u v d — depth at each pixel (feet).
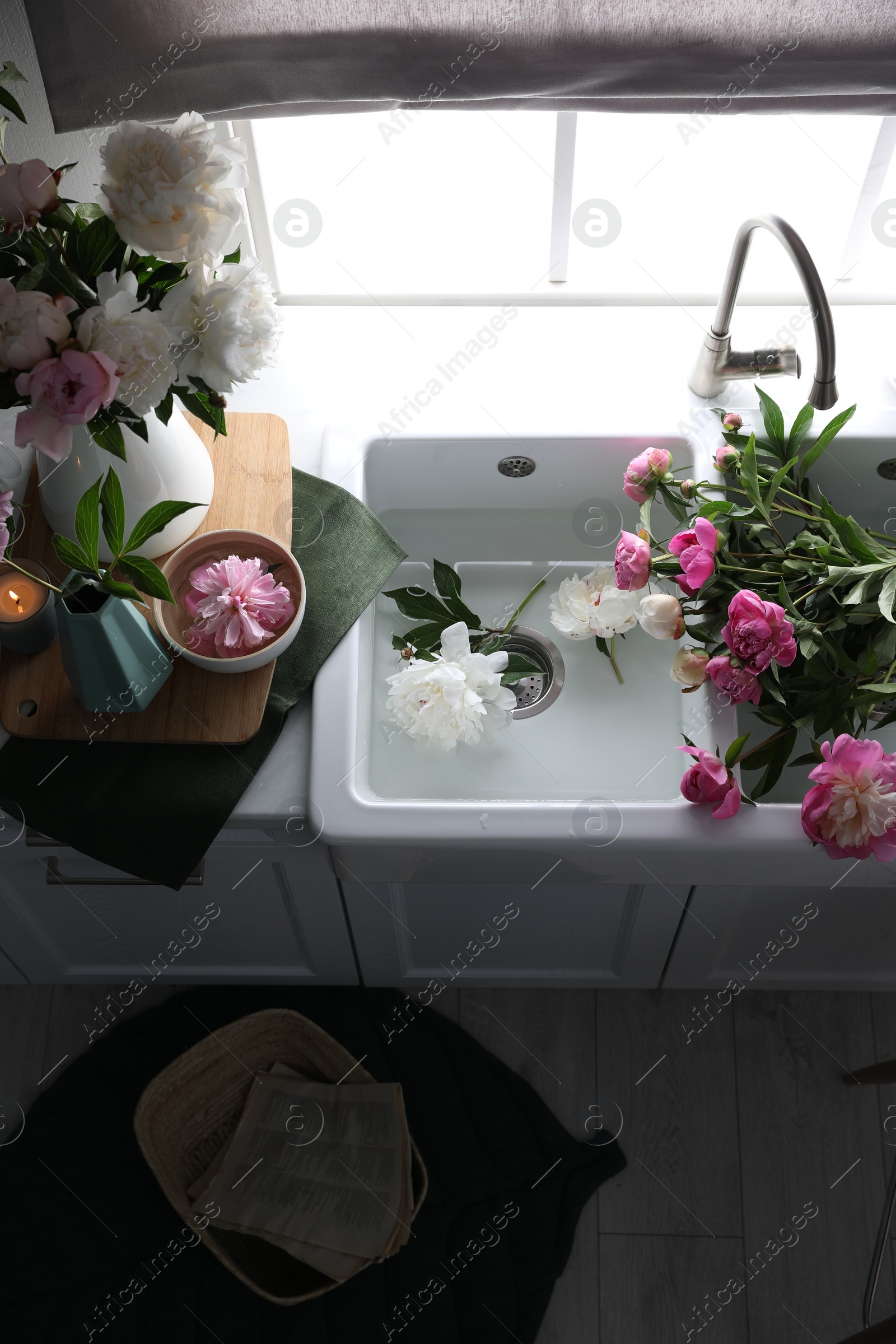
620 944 4.49
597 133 4.58
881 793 2.92
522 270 4.58
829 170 4.65
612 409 4.04
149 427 3.24
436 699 3.35
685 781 3.19
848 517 3.43
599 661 3.93
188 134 2.56
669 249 4.61
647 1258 4.78
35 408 2.56
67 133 3.40
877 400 4.03
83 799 3.32
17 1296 4.55
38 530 3.63
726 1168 4.98
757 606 3.06
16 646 3.41
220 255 2.80
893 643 3.20
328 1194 4.49
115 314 2.54
